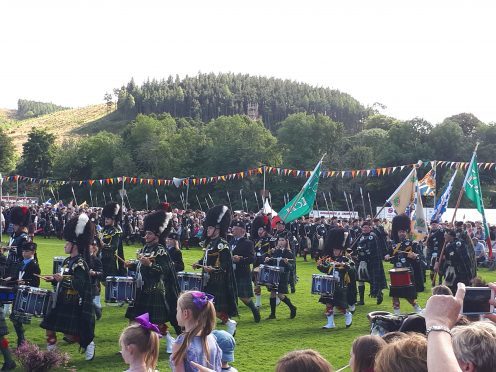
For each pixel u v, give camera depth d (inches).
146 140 2935.5
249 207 2450.8
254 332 472.7
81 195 2770.7
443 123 2610.7
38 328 473.1
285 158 2578.7
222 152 2551.7
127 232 1320.1
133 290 390.9
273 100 5078.7
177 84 5398.6
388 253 652.7
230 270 441.4
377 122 3617.1
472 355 118.8
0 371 341.7
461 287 127.6
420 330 184.5
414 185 797.2
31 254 420.8
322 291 494.3
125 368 359.3
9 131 6279.5
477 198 649.6
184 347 206.2
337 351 410.6
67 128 6146.7
